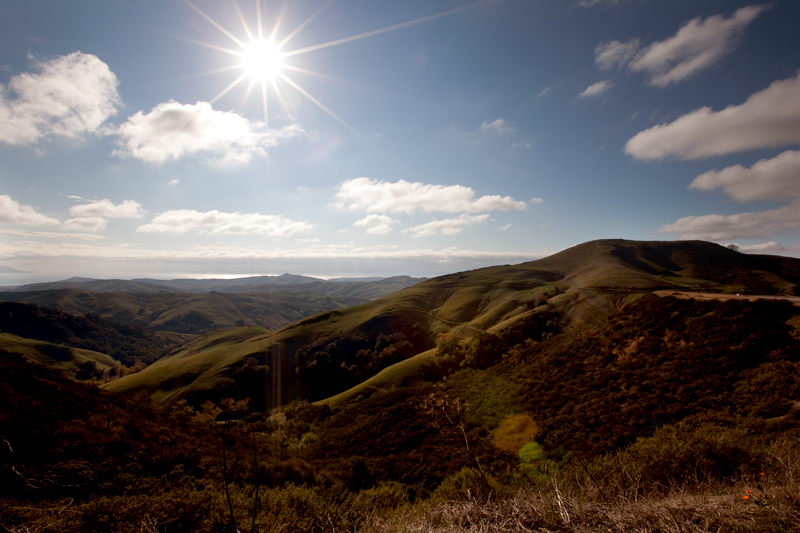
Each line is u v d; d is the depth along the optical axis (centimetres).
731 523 388
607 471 726
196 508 703
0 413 1112
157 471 1149
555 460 1364
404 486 1330
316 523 727
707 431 1106
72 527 618
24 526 603
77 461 1012
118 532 613
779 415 1147
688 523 399
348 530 692
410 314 11606
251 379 8225
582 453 1328
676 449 741
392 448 2275
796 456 638
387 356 8600
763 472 564
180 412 2464
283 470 1380
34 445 1013
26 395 1417
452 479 988
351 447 2627
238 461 1366
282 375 8712
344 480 1439
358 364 8812
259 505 805
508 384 2659
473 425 2136
